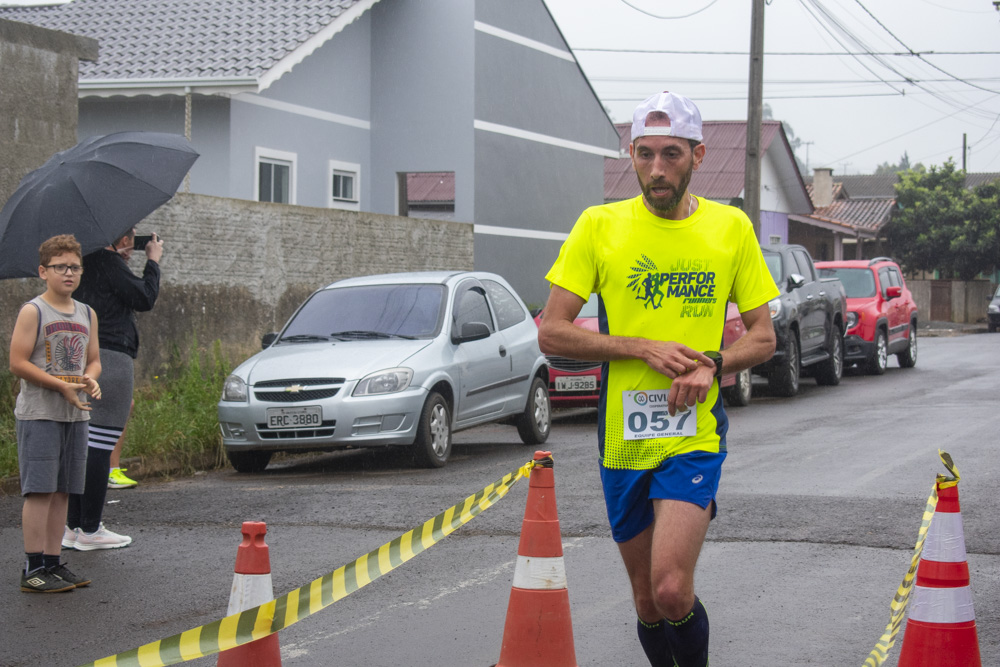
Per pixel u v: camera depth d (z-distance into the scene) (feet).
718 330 17.11
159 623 25.85
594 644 23.49
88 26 94.63
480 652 23.26
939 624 17.01
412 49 101.91
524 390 55.47
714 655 22.63
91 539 33.06
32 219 33.17
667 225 16.99
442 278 53.42
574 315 17.34
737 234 17.17
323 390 45.78
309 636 24.64
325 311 52.47
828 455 47.42
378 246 81.30
